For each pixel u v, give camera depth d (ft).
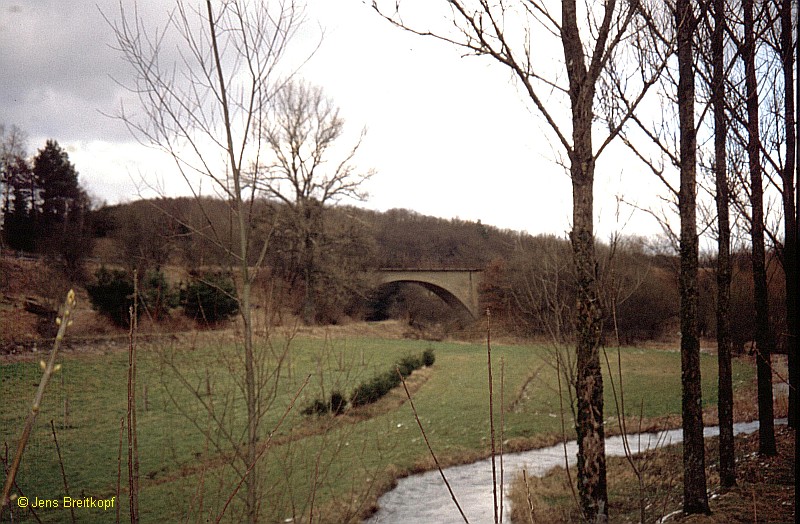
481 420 70.64
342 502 38.29
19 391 63.36
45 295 95.35
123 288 91.97
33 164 138.72
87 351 83.76
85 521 32.83
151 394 55.01
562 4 24.88
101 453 46.39
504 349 132.57
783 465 38.88
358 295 162.09
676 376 97.09
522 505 38.96
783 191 26.84
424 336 156.87
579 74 24.81
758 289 41.83
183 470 39.40
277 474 29.25
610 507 35.76
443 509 41.32
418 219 278.67
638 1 23.48
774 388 81.92
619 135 29.45
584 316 24.49
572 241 25.20
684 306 30.63
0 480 37.29
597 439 23.81
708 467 42.88
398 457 53.67
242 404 50.60
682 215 30.68
